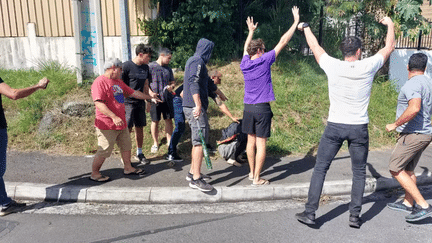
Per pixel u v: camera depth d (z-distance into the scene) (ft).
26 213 12.29
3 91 10.98
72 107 20.58
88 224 11.48
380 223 11.59
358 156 10.78
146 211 12.55
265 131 13.43
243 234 10.84
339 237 10.65
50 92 22.77
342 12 27.55
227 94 23.08
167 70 17.33
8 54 29.12
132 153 17.98
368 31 26.78
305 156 17.99
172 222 11.65
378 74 27.30
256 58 13.26
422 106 11.03
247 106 13.50
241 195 13.46
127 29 19.62
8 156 17.37
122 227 11.28
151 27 26.61
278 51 13.03
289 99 22.58
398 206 12.62
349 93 10.29
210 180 14.53
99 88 13.43
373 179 14.60
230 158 16.63
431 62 26.84
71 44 28.48
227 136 16.31
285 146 18.93
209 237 10.65
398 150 11.59
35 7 28.22
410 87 10.87
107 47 27.73
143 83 16.51
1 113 11.64
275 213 12.39
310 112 21.80
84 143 18.83
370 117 22.16
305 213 11.35
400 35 26.86
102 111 13.25
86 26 23.98
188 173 14.19
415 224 11.51
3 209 12.07
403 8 25.32
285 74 25.57
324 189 13.91
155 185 13.92
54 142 18.86
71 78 24.91
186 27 26.48
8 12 28.45
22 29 28.60
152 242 10.34
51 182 14.15
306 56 28.81
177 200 13.23
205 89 13.46
